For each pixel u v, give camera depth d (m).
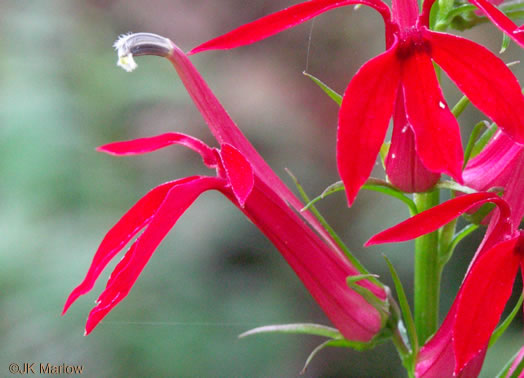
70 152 0.35
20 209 0.33
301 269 0.23
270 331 0.23
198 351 0.34
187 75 0.23
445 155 0.20
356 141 0.20
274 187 0.23
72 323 0.33
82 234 0.34
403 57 0.21
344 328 0.23
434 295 0.24
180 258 0.36
